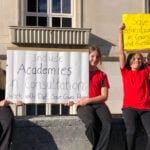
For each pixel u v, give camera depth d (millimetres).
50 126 8102
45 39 18125
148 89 8133
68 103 8047
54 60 8055
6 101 7699
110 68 19016
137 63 8180
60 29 18172
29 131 8031
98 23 19203
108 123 7676
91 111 7773
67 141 8148
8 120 7496
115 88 18984
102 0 19234
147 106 8008
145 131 8242
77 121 8172
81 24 19094
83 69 8086
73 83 8070
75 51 8078
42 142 8078
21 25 18656
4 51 18312
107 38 19250
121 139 8297
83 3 19125
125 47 8398
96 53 8125
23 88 7965
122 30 8422
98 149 7645
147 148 7852
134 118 7875
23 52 7977
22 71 7973
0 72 8094
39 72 8016
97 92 8055
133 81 8078
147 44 8414
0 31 18562
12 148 7980
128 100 8039
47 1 19188
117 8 19344
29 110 18250
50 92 8039
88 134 7691
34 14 19062
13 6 18688
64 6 19328
